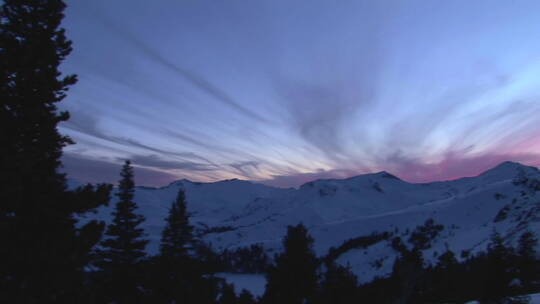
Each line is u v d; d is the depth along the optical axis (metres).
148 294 23.61
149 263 24.31
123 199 23.02
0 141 9.16
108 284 20.58
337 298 27.80
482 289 27.48
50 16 10.61
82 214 11.02
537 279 27.22
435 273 37.66
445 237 192.12
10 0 10.09
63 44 10.91
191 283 26.48
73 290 10.30
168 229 27.56
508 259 27.56
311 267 22.86
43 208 9.55
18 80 9.84
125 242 22.33
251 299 37.94
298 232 23.22
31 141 10.13
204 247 30.12
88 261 10.88
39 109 9.91
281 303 22.08
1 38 9.65
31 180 9.48
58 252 9.69
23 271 9.13
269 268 23.42
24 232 9.20
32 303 9.01
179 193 28.42
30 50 9.72
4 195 8.92
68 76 10.98
